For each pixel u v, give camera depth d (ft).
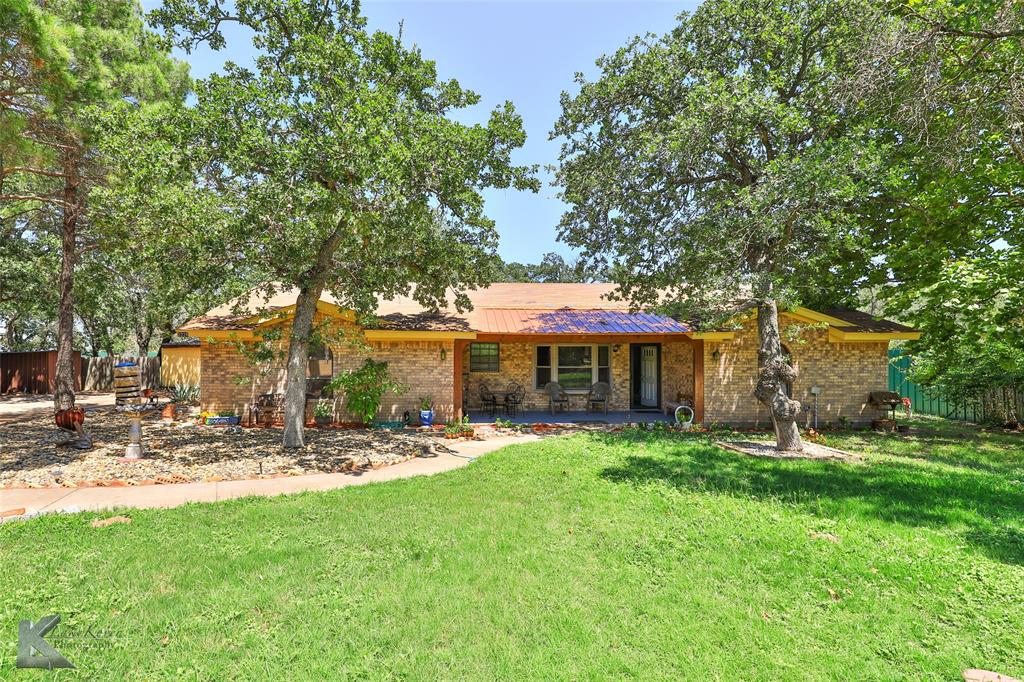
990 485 23.50
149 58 39.34
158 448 32.42
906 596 13.12
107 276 54.90
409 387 44.86
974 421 49.19
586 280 43.96
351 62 28.99
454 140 28.78
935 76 28.12
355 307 35.50
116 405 57.00
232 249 29.96
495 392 54.70
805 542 16.55
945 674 10.05
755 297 32.48
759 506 20.53
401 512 19.77
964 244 40.57
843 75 31.96
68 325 43.50
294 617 12.00
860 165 28.45
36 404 61.62
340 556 15.44
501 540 16.79
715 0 36.83
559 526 18.26
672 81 37.91
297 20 30.86
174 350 78.18
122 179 31.96
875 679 9.90
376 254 35.19
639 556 15.64
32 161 29.81
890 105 32.27
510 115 30.27
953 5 28.89
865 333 44.98
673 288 39.63
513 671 10.09
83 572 14.12
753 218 28.96
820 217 29.63
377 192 27.66
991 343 36.78
